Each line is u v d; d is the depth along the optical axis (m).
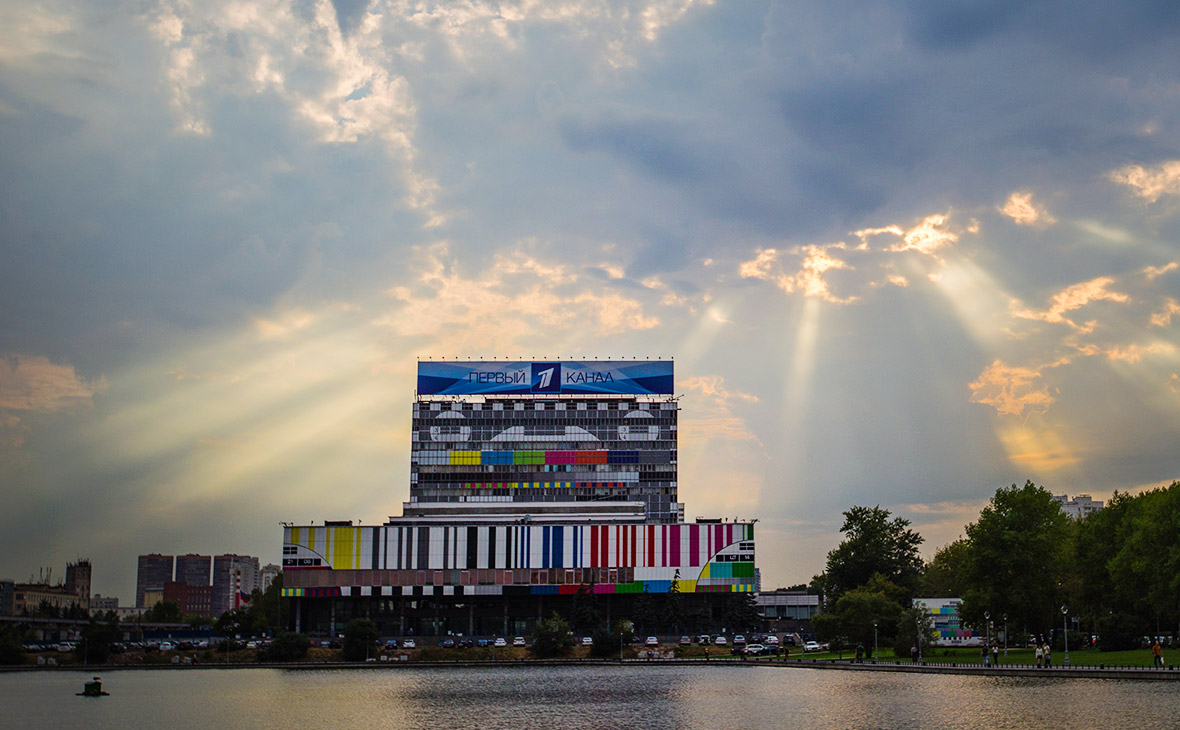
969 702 111.19
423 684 173.38
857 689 136.75
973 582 180.00
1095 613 199.62
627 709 122.50
